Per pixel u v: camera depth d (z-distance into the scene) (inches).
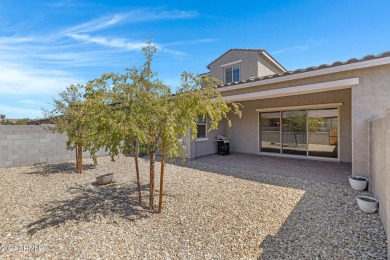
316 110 405.7
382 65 218.5
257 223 147.5
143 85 158.1
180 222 150.1
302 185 238.5
